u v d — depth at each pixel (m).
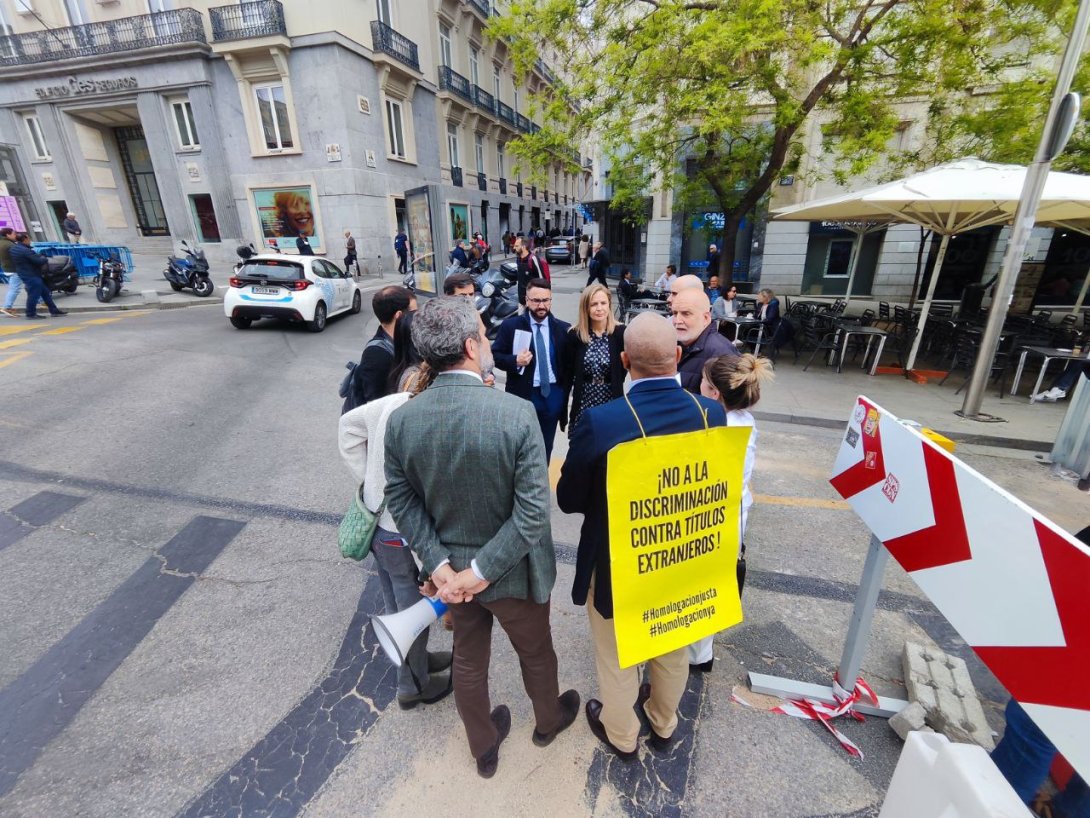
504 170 30.52
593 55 8.92
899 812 1.20
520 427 1.47
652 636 1.68
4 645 2.47
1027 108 8.30
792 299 14.54
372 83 18.44
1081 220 7.69
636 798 1.84
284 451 4.65
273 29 16.11
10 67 18.55
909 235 14.02
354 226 18.25
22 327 9.25
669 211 15.27
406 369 2.59
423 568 1.64
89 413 5.38
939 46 7.53
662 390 1.63
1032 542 1.21
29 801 1.81
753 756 2.00
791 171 9.27
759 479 4.41
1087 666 1.06
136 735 2.05
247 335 9.40
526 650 1.80
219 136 18.20
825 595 2.94
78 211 21.25
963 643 2.57
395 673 2.38
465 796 1.85
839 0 7.61
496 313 10.18
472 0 23.97
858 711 2.16
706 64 7.32
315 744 2.04
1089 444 4.44
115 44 17.47
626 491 1.55
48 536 3.33
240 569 3.06
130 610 2.71
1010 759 1.59
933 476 1.57
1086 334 8.17
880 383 7.39
